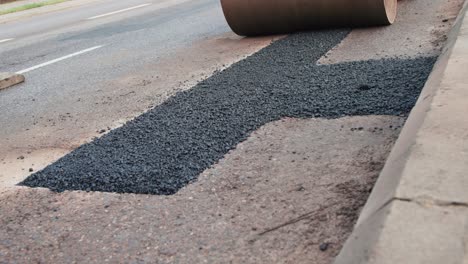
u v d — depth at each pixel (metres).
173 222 2.56
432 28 5.96
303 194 2.65
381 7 6.10
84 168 3.34
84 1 18.28
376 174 2.73
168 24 10.02
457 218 1.84
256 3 6.72
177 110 4.27
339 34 6.34
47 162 3.70
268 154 3.20
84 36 9.89
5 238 2.65
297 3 6.51
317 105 3.89
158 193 2.88
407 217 1.88
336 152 3.08
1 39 11.17
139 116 4.28
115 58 7.36
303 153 3.14
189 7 12.41
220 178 2.96
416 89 3.89
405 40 5.59
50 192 3.12
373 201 2.18
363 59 5.05
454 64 3.54
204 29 8.82
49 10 16.53
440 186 2.04
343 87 4.21
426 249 1.71
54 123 4.69
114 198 2.91
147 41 8.41
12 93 6.15
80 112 4.92
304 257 2.13
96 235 2.56
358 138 3.23
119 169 3.24
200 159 3.24
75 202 2.94
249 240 2.31
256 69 5.24
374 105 3.71
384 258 1.70
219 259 2.21
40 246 2.53
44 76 6.86
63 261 2.37
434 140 2.43
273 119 3.77
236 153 3.28
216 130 3.69
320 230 2.30
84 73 6.68
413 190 2.04
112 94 5.40
